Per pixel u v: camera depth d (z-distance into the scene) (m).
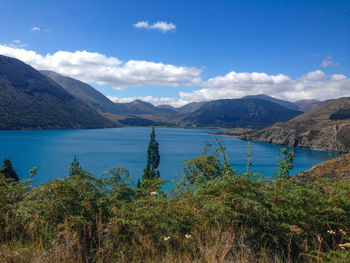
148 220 3.94
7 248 3.45
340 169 20.17
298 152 160.75
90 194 4.21
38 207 3.90
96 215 3.86
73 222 3.58
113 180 4.94
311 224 3.69
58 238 3.47
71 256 3.31
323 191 4.30
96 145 158.00
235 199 3.91
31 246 3.51
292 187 4.33
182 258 3.39
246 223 3.74
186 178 9.14
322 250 3.49
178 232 3.89
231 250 3.51
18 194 4.82
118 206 4.28
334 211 3.72
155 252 3.58
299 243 3.57
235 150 150.62
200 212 4.14
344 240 3.70
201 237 3.82
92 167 85.25
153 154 60.00
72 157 107.25
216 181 4.63
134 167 86.88
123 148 145.00
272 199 4.03
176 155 121.88
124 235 3.65
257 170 86.25
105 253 3.44
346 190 4.17
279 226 3.56
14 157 104.44
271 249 3.54
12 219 3.95
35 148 134.88
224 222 3.83
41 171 77.06
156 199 4.68
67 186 4.11
